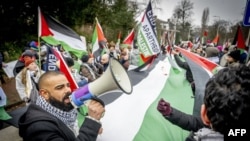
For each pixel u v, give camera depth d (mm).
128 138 2623
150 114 3102
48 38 5281
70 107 1807
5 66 7457
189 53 3963
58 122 1665
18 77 4535
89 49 10812
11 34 9695
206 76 3104
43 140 1517
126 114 2996
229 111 1002
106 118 2953
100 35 7715
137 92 4039
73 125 1891
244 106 992
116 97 3629
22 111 4441
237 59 4320
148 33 7797
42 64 5812
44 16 5121
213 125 1061
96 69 5973
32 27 10281
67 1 10461
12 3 9242
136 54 9305
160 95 3979
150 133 2670
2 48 9438
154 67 7520
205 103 1088
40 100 1775
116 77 1610
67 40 5566
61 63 3275
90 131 1730
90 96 1668
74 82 3285
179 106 3584
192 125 2191
